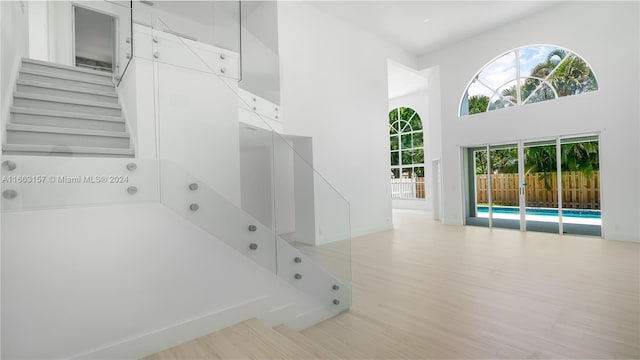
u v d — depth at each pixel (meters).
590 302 3.17
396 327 2.82
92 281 2.10
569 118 6.67
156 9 5.56
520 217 7.51
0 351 1.79
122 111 3.74
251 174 3.23
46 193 1.99
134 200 2.37
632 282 3.72
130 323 2.23
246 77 6.45
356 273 4.43
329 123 6.91
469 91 8.44
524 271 4.28
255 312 2.88
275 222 3.35
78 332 2.03
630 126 5.96
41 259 1.93
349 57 7.43
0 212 1.82
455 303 3.28
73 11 6.44
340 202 3.68
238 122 3.31
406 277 4.19
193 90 3.08
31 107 3.22
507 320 2.84
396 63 8.74
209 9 5.59
